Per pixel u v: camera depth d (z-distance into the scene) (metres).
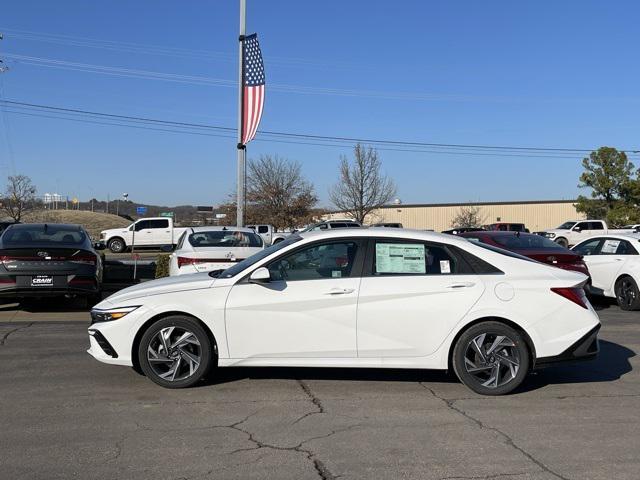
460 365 5.74
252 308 5.71
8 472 3.95
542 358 5.73
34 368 6.64
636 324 10.34
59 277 10.20
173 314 5.78
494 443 4.55
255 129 18.23
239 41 18.56
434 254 5.90
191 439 4.57
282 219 44.50
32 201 45.75
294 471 4.01
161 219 31.89
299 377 6.35
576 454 4.35
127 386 5.94
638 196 42.22
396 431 4.79
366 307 5.71
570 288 5.81
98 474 3.93
